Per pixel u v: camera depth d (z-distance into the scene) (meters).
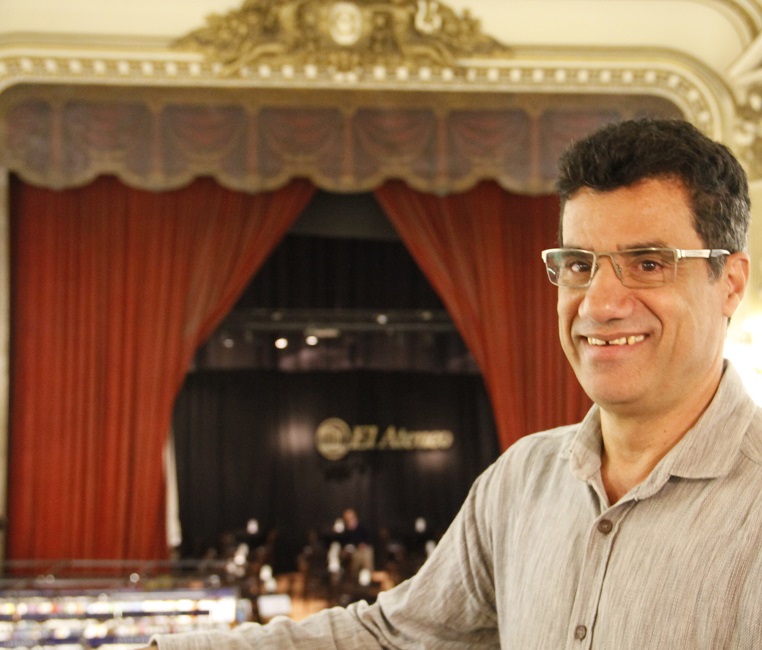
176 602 5.57
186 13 6.02
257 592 7.37
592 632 1.05
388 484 10.96
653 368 1.06
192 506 10.40
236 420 10.61
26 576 6.52
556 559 1.14
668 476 1.05
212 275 6.91
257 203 6.95
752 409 1.08
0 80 6.21
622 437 1.12
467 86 6.39
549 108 6.52
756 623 0.93
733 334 5.57
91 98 6.37
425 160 6.47
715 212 1.05
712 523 1.00
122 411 6.79
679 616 0.98
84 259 6.80
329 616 1.40
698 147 1.06
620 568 1.05
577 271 1.11
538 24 6.13
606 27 6.10
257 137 6.43
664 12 5.89
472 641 1.37
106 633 5.13
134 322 6.82
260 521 10.59
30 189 6.77
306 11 6.17
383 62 6.23
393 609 1.38
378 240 9.41
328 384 10.93
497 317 6.95
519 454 1.33
